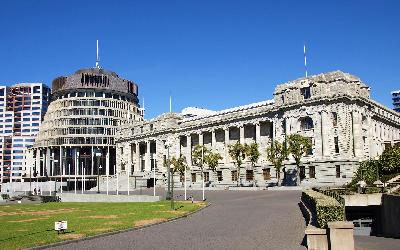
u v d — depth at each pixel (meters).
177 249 25.33
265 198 67.69
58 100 177.12
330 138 96.56
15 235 31.67
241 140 119.69
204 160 112.62
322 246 23.34
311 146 95.75
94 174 170.38
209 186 125.69
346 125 95.31
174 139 141.00
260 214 43.62
